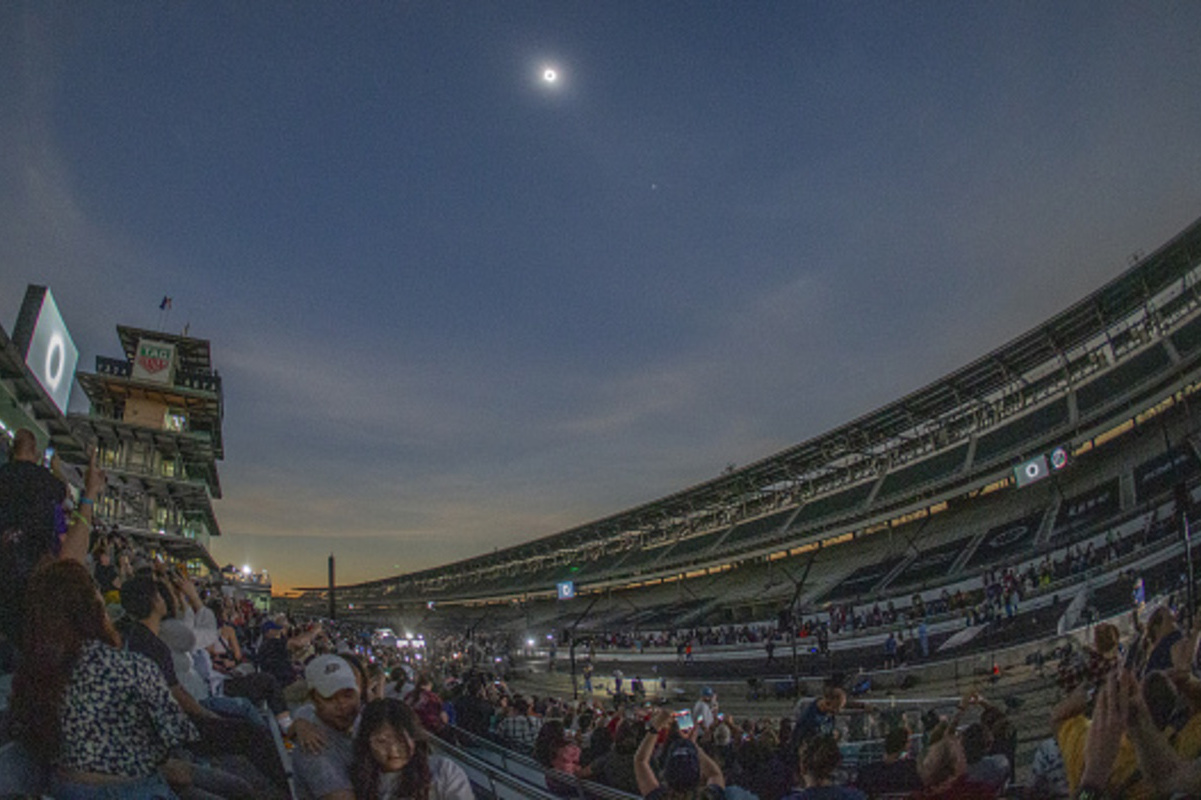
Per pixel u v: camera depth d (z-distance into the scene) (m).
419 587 142.62
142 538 56.56
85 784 2.96
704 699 9.79
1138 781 2.36
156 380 60.00
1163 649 3.15
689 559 65.44
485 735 10.70
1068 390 43.38
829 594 45.47
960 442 49.56
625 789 6.48
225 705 5.25
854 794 4.32
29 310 28.64
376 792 3.65
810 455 57.97
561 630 60.47
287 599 157.75
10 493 3.96
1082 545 31.31
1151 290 37.31
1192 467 30.95
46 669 2.97
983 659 23.31
